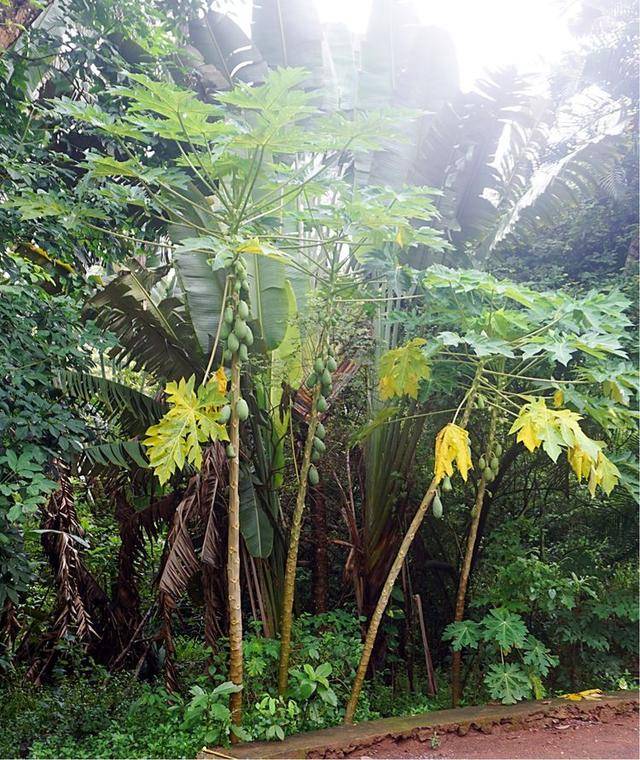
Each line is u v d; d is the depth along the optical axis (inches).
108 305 235.5
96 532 329.7
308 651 208.5
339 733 185.0
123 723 206.1
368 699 225.5
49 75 269.3
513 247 305.0
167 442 165.6
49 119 257.4
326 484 281.1
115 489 267.7
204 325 225.5
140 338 245.3
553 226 318.7
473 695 235.3
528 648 215.6
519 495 299.7
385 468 258.1
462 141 287.3
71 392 219.0
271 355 238.7
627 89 334.6
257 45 302.4
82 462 229.9
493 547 248.5
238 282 174.7
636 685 243.0
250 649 203.5
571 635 230.7
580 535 283.6
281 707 187.5
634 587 249.0
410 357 208.1
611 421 211.6
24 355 190.7
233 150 206.8
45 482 174.1
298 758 169.3
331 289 204.5
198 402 171.3
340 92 298.2
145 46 268.1
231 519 179.8
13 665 254.1
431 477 274.8
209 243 165.8
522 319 194.1
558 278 276.8
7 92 227.5
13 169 202.1
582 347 189.3
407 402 254.7
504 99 278.2
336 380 250.5
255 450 243.9
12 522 179.9
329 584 296.5
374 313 239.8
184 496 237.0
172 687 216.2
